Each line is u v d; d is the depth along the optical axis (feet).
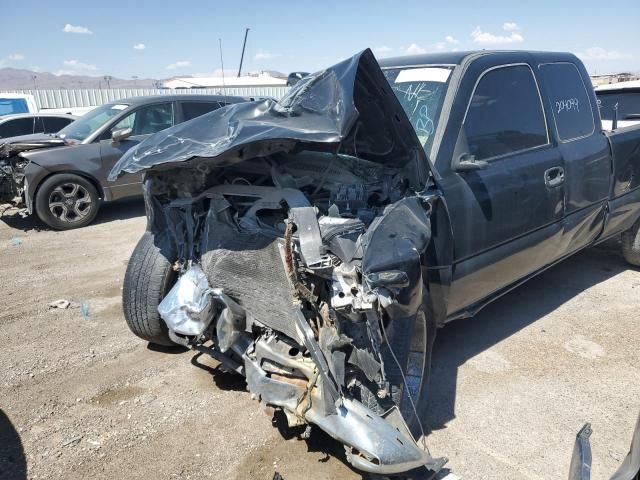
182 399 10.45
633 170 15.42
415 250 7.86
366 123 9.31
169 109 28.22
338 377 7.48
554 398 10.39
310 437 9.23
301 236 7.95
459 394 10.56
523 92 12.32
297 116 8.91
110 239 23.08
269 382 8.16
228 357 9.64
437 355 12.12
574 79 14.21
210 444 9.12
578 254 19.02
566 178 12.67
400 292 7.64
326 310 7.79
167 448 9.02
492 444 9.11
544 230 12.30
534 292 15.62
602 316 13.93
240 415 9.93
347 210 9.45
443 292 9.80
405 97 11.44
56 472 8.47
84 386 10.91
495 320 13.83
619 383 10.85
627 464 6.15
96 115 28.17
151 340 11.98
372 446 7.09
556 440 9.20
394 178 9.95
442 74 11.26
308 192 10.39
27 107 52.54
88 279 17.54
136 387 10.89
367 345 7.57
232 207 9.81
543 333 13.05
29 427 9.58
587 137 13.93
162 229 11.39
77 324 13.89
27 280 17.53
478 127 10.93
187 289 9.22
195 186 10.21
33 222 26.91
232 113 9.68
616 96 20.08
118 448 9.03
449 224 9.68
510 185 11.05
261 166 10.23
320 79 9.16
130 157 9.76
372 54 8.09
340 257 7.72
